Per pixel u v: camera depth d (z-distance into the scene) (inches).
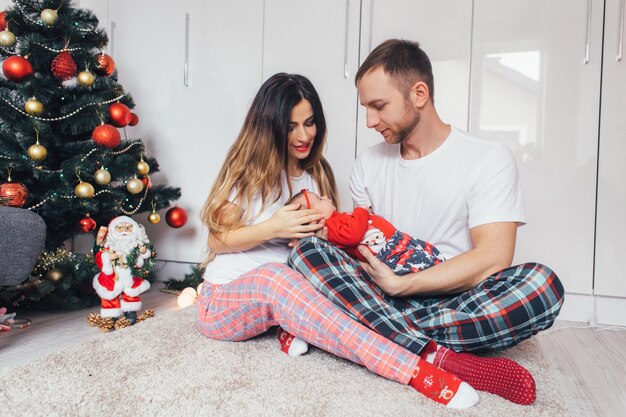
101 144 76.4
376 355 42.3
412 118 50.3
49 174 74.2
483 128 84.6
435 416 36.0
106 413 36.0
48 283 73.7
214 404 37.5
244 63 99.2
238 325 51.1
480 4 84.3
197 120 102.8
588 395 44.8
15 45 73.3
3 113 72.9
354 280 46.7
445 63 86.4
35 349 57.0
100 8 108.5
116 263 67.1
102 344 52.5
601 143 78.5
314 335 45.0
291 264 49.1
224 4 100.2
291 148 54.4
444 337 44.5
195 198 103.3
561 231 80.7
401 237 50.1
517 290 41.6
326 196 61.4
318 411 36.5
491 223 46.6
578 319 80.4
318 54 94.1
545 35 81.0
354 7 91.5
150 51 105.5
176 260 104.8
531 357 54.4
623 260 77.7
